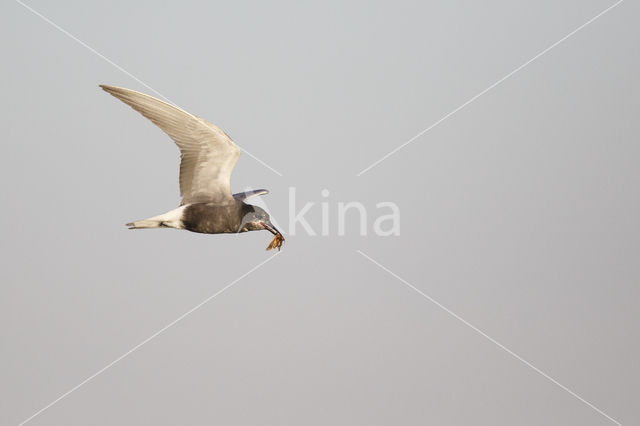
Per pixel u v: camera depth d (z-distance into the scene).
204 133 11.81
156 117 11.83
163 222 12.23
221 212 12.29
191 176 12.32
